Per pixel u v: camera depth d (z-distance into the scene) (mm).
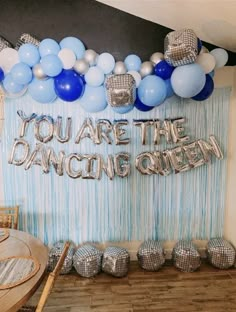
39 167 3217
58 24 3062
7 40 3037
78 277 3057
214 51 2723
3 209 2941
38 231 3318
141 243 3424
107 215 3359
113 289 2846
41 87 2623
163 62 2594
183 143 3268
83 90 2670
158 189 3357
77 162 3227
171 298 2699
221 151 3271
